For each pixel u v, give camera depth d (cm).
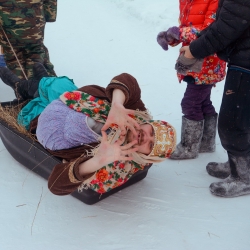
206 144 351
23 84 351
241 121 278
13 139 312
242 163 292
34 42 402
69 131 268
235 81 273
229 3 249
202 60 287
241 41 262
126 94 265
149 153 250
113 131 255
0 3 376
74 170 232
